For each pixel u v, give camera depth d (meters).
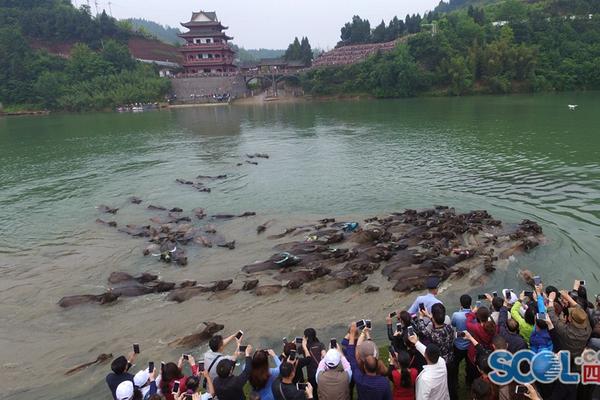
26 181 42.44
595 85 116.38
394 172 39.31
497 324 11.27
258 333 16.58
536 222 25.44
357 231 24.78
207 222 28.80
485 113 77.12
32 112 122.06
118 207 33.12
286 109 107.00
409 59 123.75
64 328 17.59
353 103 113.94
